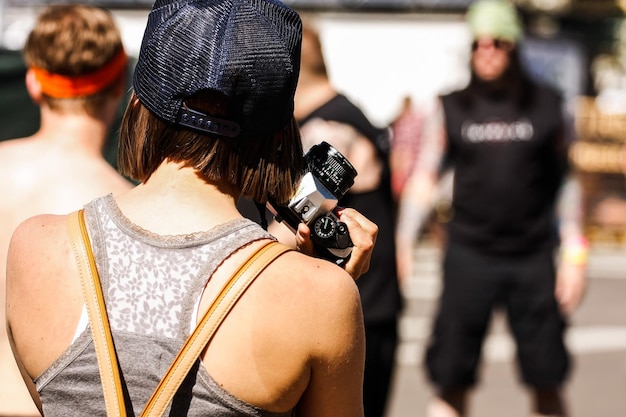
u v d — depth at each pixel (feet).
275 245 7.34
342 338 7.25
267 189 7.68
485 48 20.80
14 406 11.29
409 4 60.64
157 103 7.45
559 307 20.97
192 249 7.25
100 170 12.50
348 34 61.21
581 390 29.07
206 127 7.39
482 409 26.81
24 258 7.64
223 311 7.06
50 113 12.55
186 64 7.36
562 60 60.64
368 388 16.55
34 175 12.20
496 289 20.80
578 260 21.18
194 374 7.07
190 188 7.50
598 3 70.69
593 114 64.39
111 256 7.32
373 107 61.41
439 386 21.03
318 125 15.84
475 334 20.93
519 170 20.67
